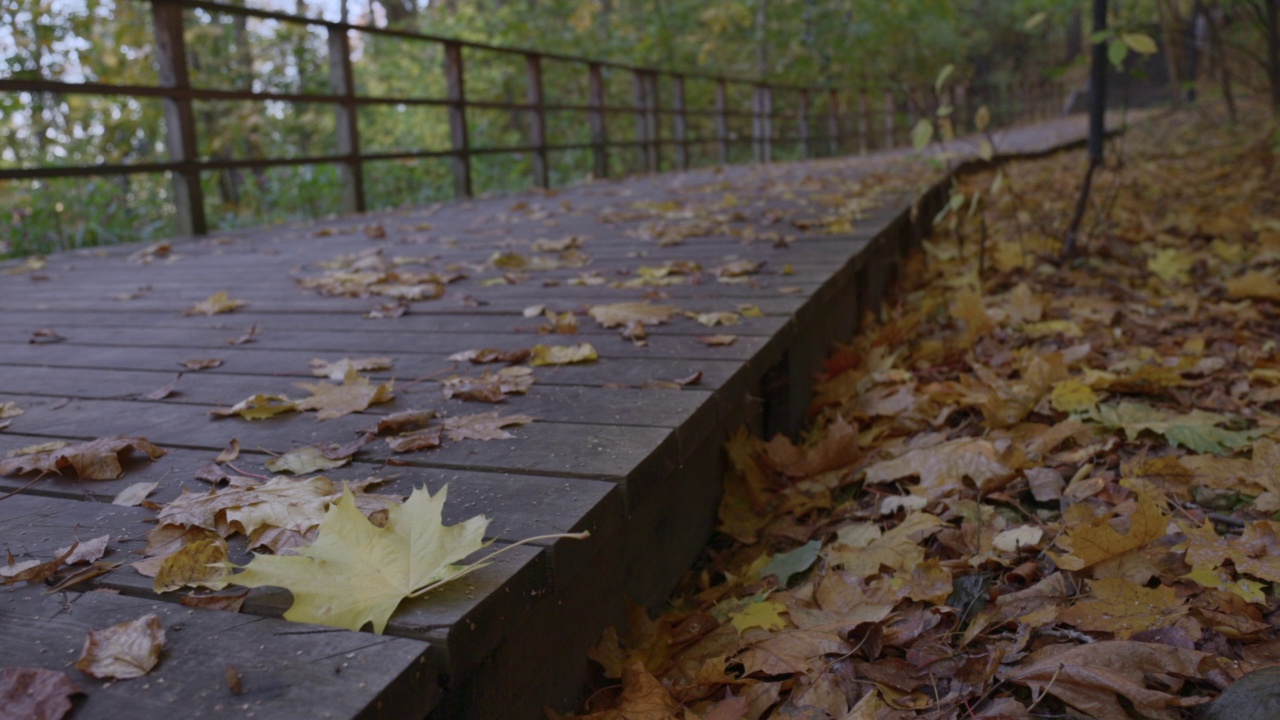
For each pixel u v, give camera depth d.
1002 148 11.97
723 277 3.42
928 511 2.13
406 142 14.72
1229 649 1.48
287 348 2.69
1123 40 3.93
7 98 8.42
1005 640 1.60
